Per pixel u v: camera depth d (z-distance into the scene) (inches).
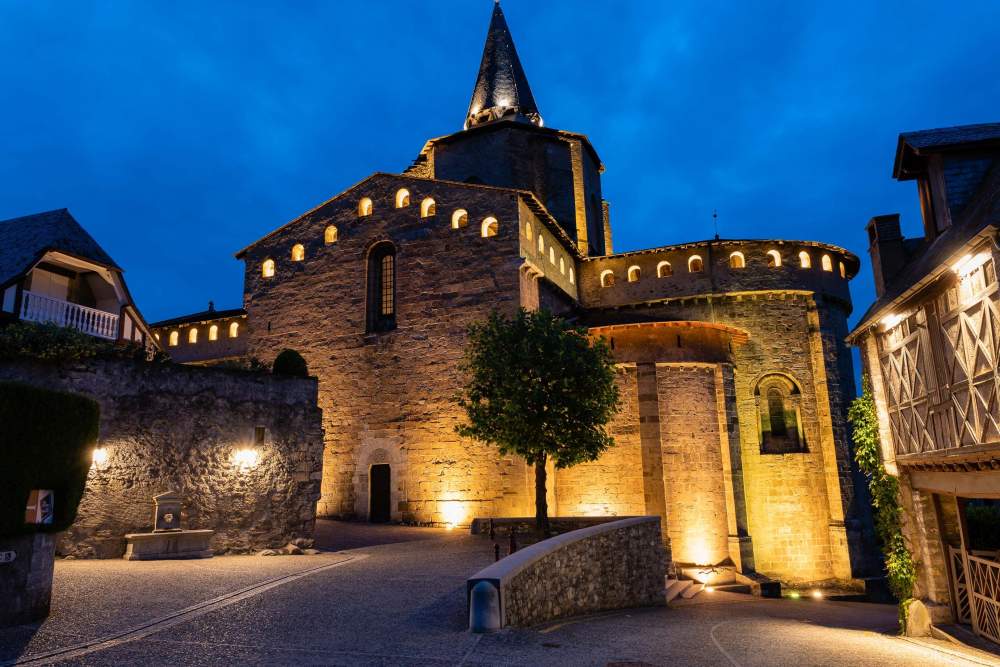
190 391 654.5
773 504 1083.3
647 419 943.0
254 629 369.1
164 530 599.8
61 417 397.1
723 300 1161.4
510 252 995.9
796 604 869.2
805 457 1095.6
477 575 398.0
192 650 328.5
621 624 502.0
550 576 489.7
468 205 1040.8
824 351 1125.7
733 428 981.8
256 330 1147.9
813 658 392.8
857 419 648.4
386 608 426.6
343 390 1059.3
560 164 1390.3
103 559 578.9
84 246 840.9
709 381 987.3
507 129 1354.6
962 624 538.9
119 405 610.2
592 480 941.2
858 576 1039.0
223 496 654.5
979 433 434.0
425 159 1488.7
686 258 1195.3
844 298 1218.0
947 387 482.9
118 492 598.5
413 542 773.9
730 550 944.3
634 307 1201.4
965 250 427.5
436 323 1018.7
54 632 350.9
